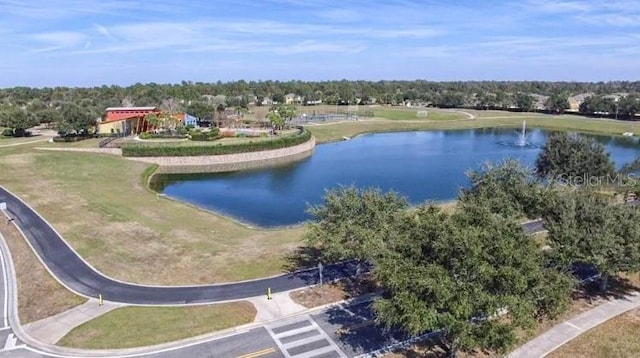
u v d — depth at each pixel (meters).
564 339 32.03
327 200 40.53
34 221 58.22
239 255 48.03
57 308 37.38
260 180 90.94
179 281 42.06
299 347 31.58
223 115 158.88
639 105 179.50
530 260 26.41
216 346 31.86
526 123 177.25
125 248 49.88
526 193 43.22
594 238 35.44
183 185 87.19
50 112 142.12
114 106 189.50
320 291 39.66
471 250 25.11
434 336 32.38
